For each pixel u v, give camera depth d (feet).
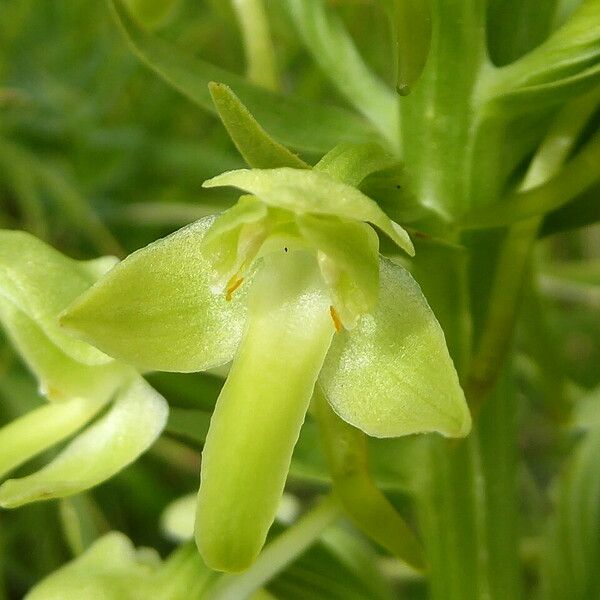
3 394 0.26
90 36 0.34
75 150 0.33
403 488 0.16
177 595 0.16
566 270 0.24
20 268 0.15
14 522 0.27
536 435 0.32
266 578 0.15
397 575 0.21
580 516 0.18
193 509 0.21
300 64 0.32
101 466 0.15
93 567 0.17
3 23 0.34
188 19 0.33
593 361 0.32
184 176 0.32
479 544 0.16
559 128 0.15
